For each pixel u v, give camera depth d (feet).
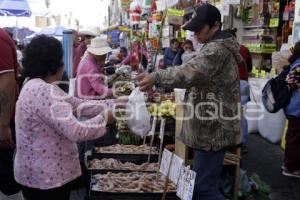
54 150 8.20
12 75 11.40
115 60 41.96
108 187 13.15
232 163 13.96
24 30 65.36
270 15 26.94
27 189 8.42
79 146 16.75
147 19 32.50
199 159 10.96
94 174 14.42
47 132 8.14
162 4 23.52
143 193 12.37
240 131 10.84
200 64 9.77
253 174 16.51
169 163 11.37
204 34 10.46
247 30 29.71
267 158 20.39
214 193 11.00
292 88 16.72
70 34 20.62
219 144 10.56
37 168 8.14
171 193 12.39
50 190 8.19
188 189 10.02
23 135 8.21
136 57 26.63
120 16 61.52
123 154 16.38
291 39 21.83
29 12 50.26
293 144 17.39
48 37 8.43
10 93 11.36
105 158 16.11
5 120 11.46
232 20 29.84
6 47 11.25
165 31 36.76
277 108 16.92
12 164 12.60
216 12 10.41
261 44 26.94
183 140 11.28
